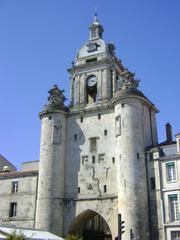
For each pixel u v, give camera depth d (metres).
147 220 48.00
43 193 54.88
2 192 60.19
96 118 58.12
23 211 57.12
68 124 60.03
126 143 51.78
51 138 57.84
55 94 61.12
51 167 56.03
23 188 58.81
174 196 47.47
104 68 61.69
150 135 55.72
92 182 54.56
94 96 63.97
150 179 49.94
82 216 54.59
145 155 51.59
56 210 53.84
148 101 56.28
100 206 52.62
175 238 45.47
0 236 38.72
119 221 30.59
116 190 52.31
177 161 48.34
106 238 63.69
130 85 55.94
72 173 56.53
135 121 53.06
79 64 64.06
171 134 58.16
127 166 50.47
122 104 54.38
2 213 58.62
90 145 56.97
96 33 66.62
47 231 50.28
